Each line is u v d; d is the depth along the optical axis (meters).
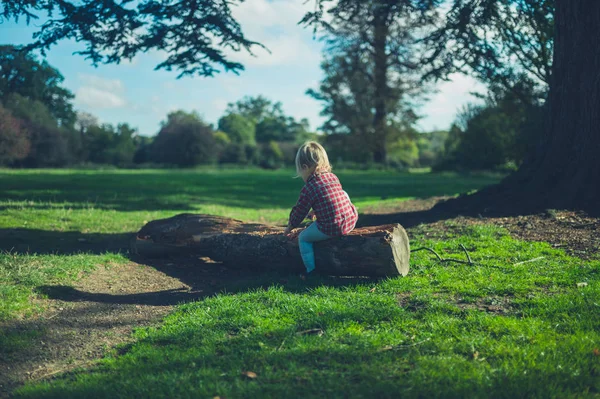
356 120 47.06
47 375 3.37
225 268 6.54
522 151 24.17
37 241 8.08
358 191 19.27
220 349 3.53
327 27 10.13
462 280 5.09
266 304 4.51
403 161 59.53
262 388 2.84
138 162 56.59
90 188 17.44
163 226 6.83
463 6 9.44
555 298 4.28
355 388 2.79
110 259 6.55
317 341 3.51
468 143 34.56
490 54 10.50
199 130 53.97
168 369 3.21
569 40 8.14
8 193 14.47
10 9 7.83
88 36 8.53
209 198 15.83
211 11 8.61
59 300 4.89
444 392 2.69
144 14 8.41
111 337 4.06
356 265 5.20
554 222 7.11
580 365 3.02
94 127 55.72
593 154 7.77
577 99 8.07
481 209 8.37
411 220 8.66
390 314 4.08
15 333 3.99
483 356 3.22
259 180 25.95
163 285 5.70
